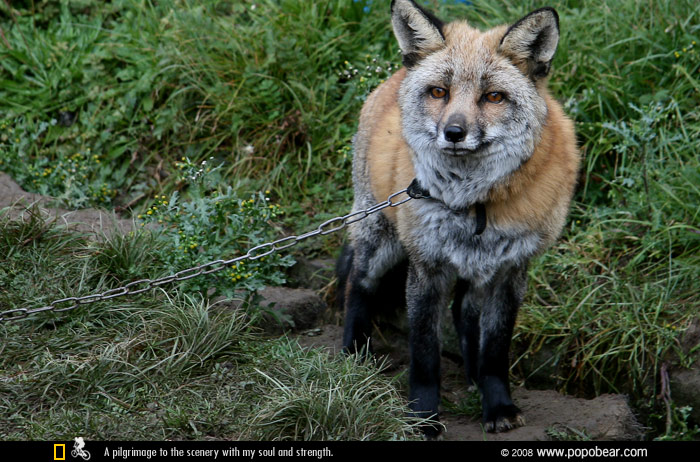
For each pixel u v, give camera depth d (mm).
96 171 12734
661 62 11523
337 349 9492
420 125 7418
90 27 14141
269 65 12859
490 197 7438
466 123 6914
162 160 12797
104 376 7500
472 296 8812
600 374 9039
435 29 7395
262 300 9586
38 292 8719
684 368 8625
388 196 8383
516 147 7227
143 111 13086
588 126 11102
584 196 10898
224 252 9344
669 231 9773
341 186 12320
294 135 12570
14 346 7934
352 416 7043
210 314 8883
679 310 9109
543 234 7766
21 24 14414
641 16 12016
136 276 9211
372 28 13156
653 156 10508
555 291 10078
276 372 7906
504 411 7902
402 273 9555
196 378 7805
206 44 13484
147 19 13781
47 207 11133
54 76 13438
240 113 12820
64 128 13141
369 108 9578
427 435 7645
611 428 7801
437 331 8070
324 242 11438
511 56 7203
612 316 9305
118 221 10922
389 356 10031
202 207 9477
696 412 8406
